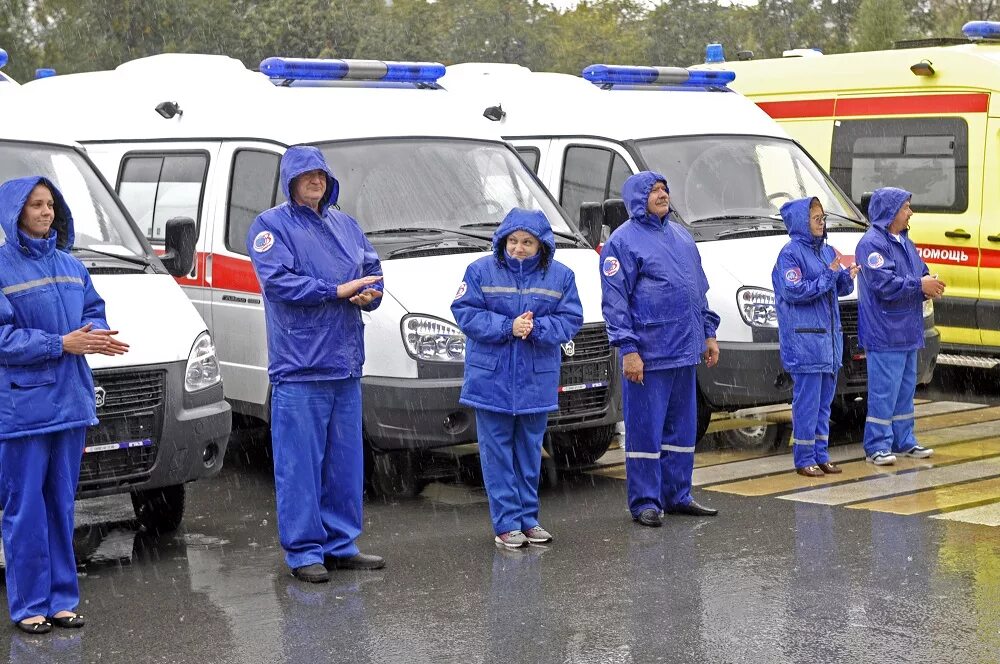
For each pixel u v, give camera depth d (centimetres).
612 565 712
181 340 745
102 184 837
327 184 702
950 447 1015
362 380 845
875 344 949
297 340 689
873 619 614
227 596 671
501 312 744
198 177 967
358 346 705
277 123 930
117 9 3631
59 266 617
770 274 975
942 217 1260
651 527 792
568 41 4488
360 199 902
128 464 721
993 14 3859
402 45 4056
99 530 814
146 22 3666
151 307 752
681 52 4412
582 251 933
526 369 744
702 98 1132
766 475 933
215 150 960
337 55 3878
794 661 563
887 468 945
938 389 1298
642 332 788
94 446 705
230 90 983
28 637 612
